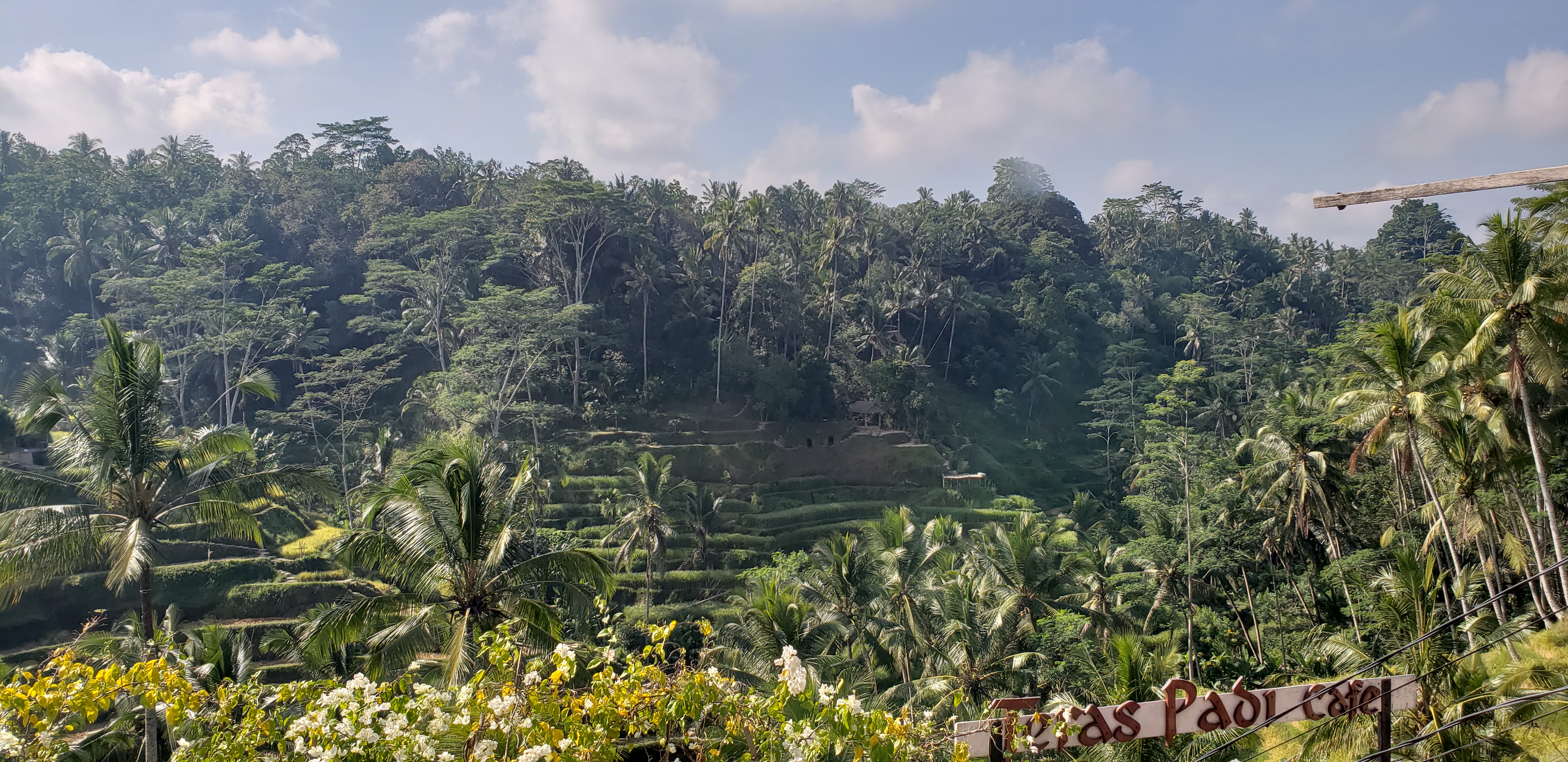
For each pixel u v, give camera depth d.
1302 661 34.94
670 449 73.62
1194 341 106.12
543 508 57.19
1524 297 24.70
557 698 9.72
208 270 72.56
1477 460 29.27
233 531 24.58
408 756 8.72
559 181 78.56
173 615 28.72
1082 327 112.75
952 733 10.92
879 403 87.50
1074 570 36.09
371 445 65.69
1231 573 48.50
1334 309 121.38
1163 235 149.25
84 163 94.06
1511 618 31.88
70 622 43.41
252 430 69.75
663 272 92.00
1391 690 12.23
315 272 89.38
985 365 103.62
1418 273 117.94
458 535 21.30
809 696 10.32
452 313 79.81
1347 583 40.03
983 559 39.09
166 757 21.75
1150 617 44.38
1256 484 46.50
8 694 8.89
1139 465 71.31
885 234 110.44
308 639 20.83
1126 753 19.98
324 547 51.34
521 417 71.19
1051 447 100.00
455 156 122.12
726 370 87.38
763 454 76.81
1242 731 19.36
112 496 22.94
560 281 87.69
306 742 8.95
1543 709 18.02
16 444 49.59
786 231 115.00
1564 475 31.72
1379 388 30.95
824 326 97.69
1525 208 27.19
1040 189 141.00
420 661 20.19
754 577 53.66
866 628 35.19
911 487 77.50
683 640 47.88
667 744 10.25
